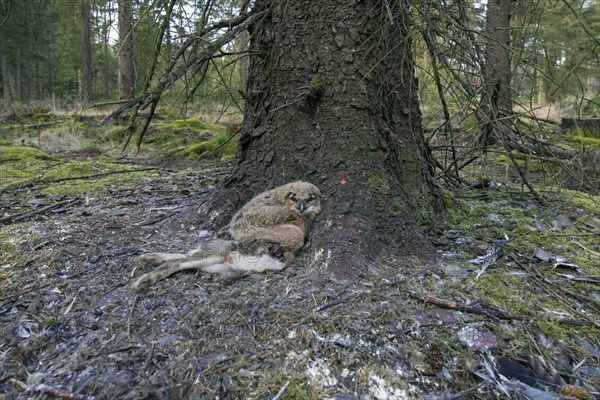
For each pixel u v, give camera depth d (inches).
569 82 187.0
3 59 934.4
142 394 76.0
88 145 410.9
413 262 117.8
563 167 167.3
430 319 93.0
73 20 406.6
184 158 346.9
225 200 146.3
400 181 141.6
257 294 100.8
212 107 570.3
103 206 176.1
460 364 82.4
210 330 89.9
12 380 81.5
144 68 175.0
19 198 199.5
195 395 75.6
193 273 112.3
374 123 134.6
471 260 123.1
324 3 131.9
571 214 167.2
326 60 132.6
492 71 152.0
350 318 91.0
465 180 233.1
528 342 89.0
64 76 1212.5
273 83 141.9
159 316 95.3
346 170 129.3
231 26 147.3
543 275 116.8
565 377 81.0
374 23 134.1
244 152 151.0
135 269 115.6
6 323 96.5
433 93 212.1
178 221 149.4
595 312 101.2
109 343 88.3
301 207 121.7
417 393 76.1
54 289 108.4
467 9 159.6
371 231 119.6
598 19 348.5
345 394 75.3
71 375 81.0
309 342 85.2
